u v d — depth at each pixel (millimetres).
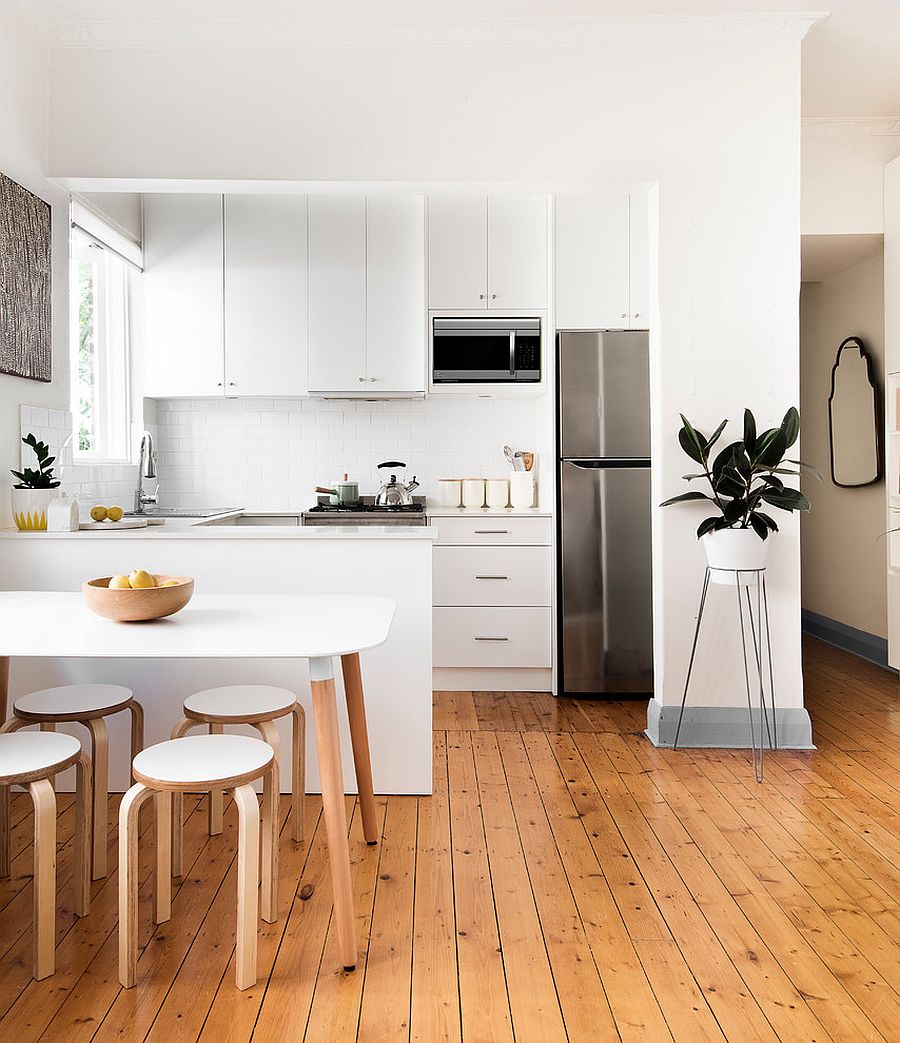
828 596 5863
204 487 5129
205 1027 1724
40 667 2938
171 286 4773
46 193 3400
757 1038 1703
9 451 3127
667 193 3447
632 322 4375
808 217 4555
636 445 4332
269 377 4777
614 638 4352
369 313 4758
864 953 2010
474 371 4645
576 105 3414
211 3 3176
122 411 4723
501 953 2000
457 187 3465
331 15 3268
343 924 1916
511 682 4523
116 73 3379
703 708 3555
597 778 3182
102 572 2988
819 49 3645
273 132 3400
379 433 5113
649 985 1878
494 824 2746
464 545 4465
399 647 2963
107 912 2172
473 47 3404
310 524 4531
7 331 3021
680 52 3420
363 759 2559
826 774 3223
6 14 3053
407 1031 1720
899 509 4609
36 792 1870
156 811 2102
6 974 1896
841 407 5496
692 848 2576
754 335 3484
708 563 3414
